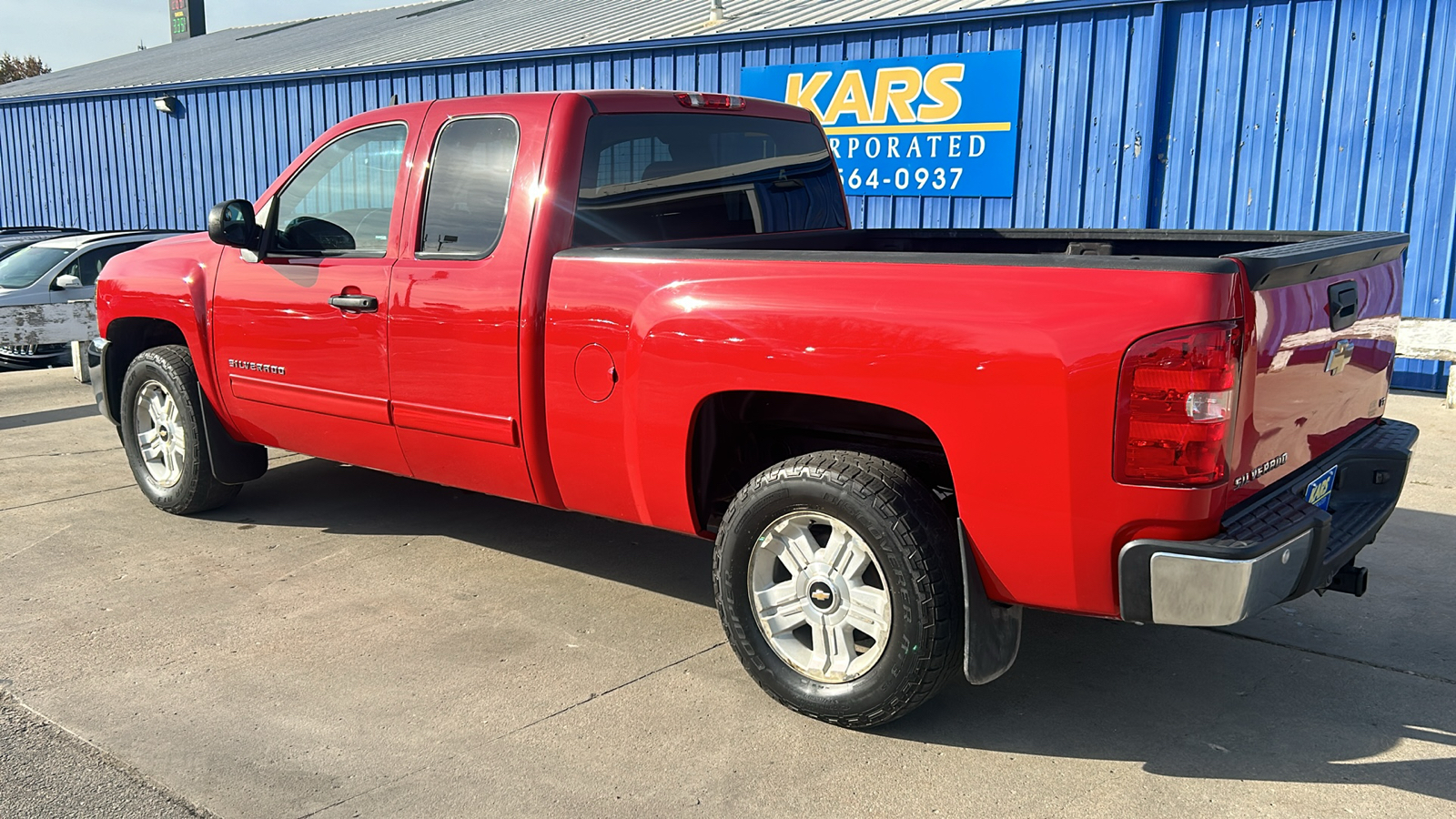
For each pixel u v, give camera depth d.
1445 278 8.11
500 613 4.17
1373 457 3.42
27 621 4.10
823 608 3.20
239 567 4.68
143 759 3.10
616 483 3.67
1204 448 2.61
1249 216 8.84
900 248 5.03
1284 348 2.84
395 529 5.21
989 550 2.90
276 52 19.17
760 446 3.79
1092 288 2.68
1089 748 3.14
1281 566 2.73
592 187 3.86
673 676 3.62
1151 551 2.67
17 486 6.05
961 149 10.07
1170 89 8.98
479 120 3.99
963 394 2.83
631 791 2.93
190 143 17.72
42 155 20.31
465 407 4.00
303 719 3.33
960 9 9.74
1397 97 8.08
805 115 4.88
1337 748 3.13
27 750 3.15
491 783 2.97
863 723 3.18
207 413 5.15
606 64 12.41
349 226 4.43
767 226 4.66
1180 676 3.61
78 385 9.63
